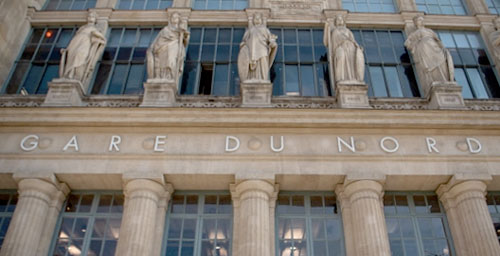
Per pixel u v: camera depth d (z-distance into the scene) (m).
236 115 12.77
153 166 12.30
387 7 18.28
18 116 12.74
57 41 16.77
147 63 14.47
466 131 12.95
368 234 11.31
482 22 17.36
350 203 12.20
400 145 12.74
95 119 12.70
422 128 12.89
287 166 12.35
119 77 15.66
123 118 12.72
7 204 12.70
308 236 12.20
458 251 11.76
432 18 17.47
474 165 12.44
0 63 15.34
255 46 14.62
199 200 12.77
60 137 12.75
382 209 12.25
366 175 12.17
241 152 12.51
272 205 12.33
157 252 11.62
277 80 15.54
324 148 12.63
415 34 15.84
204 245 12.03
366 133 12.91
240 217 11.82
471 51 16.80
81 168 12.25
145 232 11.36
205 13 17.16
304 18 17.09
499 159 12.52
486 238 11.23
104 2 17.72
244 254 11.01
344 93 13.80
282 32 16.89
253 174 12.12
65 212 12.54
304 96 14.29
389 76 15.81
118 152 12.45
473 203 11.84
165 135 12.80
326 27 16.12
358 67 14.38
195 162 12.39
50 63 16.11
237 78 15.55
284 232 12.30
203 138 12.78
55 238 12.10
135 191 11.96
